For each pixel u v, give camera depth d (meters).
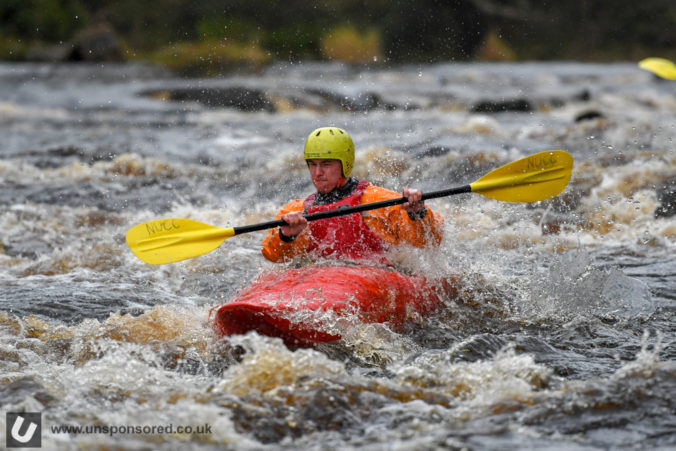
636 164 37.16
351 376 13.50
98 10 128.75
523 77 103.69
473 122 56.84
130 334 16.91
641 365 13.23
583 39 143.50
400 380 13.41
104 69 100.38
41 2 123.62
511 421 11.72
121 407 12.64
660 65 25.59
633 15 143.25
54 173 41.97
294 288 16.20
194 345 16.19
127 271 24.39
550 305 18.81
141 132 60.34
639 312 18.44
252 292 16.28
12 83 89.62
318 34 126.62
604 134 51.22
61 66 103.00
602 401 12.13
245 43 120.81
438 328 17.25
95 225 31.80
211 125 65.31
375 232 17.95
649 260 24.27
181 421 11.91
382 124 63.62
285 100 80.94
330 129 17.91
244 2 130.12
